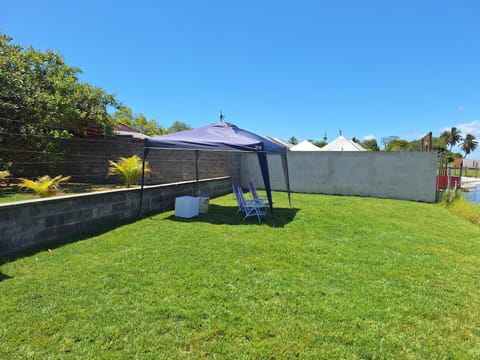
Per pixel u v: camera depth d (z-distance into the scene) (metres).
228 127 8.26
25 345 2.30
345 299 3.18
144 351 2.28
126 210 6.89
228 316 2.78
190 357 2.22
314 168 13.30
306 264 4.19
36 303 2.93
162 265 4.00
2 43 9.95
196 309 2.88
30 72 10.08
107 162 12.61
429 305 3.10
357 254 4.71
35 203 4.72
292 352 2.30
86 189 10.84
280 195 12.22
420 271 4.04
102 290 3.24
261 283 3.52
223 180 12.27
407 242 5.48
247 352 2.29
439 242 5.55
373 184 12.31
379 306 3.05
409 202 11.01
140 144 12.52
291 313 2.86
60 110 10.02
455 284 3.66
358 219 7.46
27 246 4.62
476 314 2.96
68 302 2.96
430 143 13.66
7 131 9.38
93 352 2.24
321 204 9.82
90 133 12.83
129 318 2.70
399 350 2.38
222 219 7.17
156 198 7.98
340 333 2.56
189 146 7.00
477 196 13.80
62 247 4.72
